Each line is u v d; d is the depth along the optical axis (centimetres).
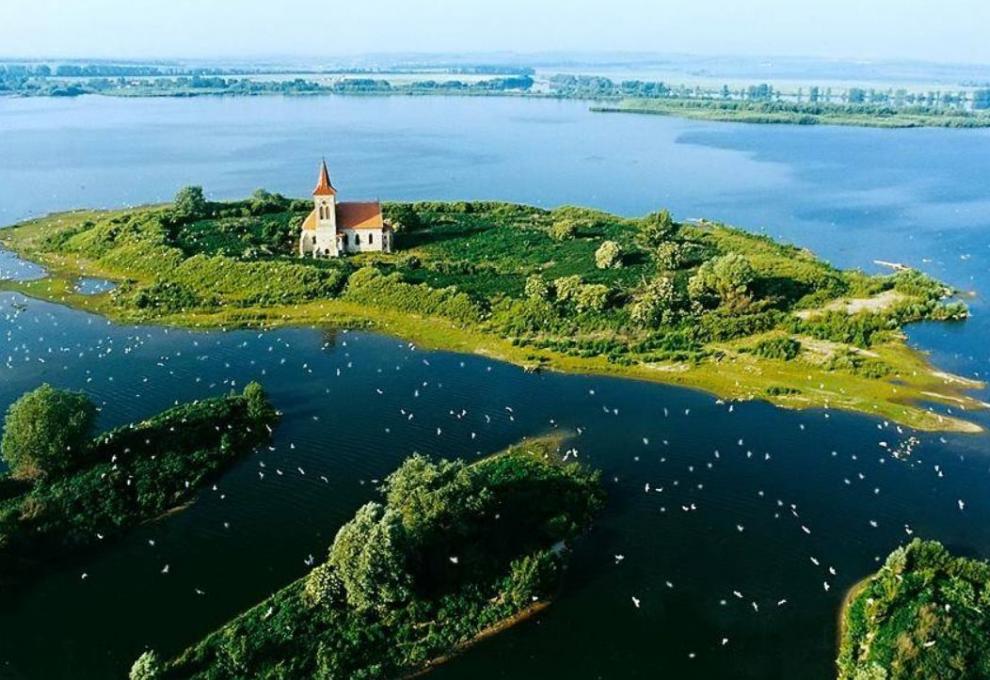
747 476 9544
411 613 7194
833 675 6688
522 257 17362
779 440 10350
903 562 7462
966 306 15112
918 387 11694
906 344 13200
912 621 6862
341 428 10638
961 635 6719
